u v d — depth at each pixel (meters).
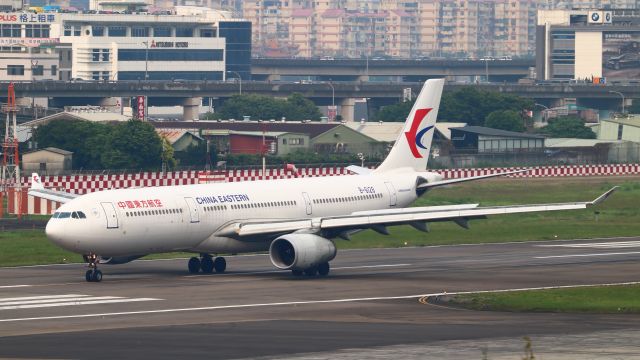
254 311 193.38
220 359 146.75
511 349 152.12
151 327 175.00
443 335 164.50
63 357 148.75
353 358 146.75
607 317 183.25
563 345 154.88
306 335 165.62
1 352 152.62
